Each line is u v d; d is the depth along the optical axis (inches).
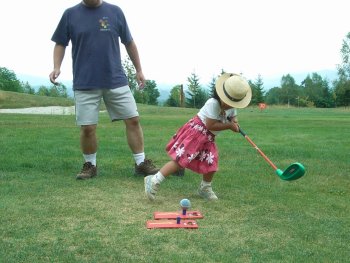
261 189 195.6
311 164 256.8
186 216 153.2
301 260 119.3
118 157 269.7
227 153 293.1
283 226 146.1
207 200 177.2
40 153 273.9
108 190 187.9
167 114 960.9
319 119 779.4
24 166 232.7
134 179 210.1
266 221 150.7
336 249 127.4
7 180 200.7
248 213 160.1
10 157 256.4
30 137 361.7
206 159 174.9
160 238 133.1
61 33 213.3
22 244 126.6
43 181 200.1
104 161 255.1
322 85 2829.7
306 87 2837.1
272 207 167.8
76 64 210.2
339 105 2623.0
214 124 172.2
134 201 173.0
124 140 358.3
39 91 2437.3
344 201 178.7
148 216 155.0
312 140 389.7
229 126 176.1
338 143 366.0
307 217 156.0
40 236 133.2
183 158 172.7
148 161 218.4
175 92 2094.0
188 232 139.3
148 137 388.8
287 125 588.4
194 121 175.6
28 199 170.6
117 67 213.3
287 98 2736.2
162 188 193.8
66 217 150.9
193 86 2041.1
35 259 116.7
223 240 133.0
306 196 185.2
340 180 216.8
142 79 227.3
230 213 160.1
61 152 278.4
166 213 155.5
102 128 480.7
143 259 118.0
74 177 210.5
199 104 2046.0
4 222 144.5
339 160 271.7
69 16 209.6
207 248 126.4
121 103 213.3
